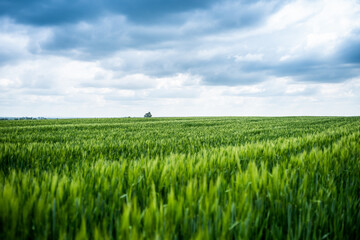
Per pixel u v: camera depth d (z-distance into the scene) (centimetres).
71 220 178
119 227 157
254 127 1906
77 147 655
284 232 196
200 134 1239
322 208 208
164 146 751
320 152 421
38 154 560
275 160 431
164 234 145
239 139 984
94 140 940
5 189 194
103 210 204
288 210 195
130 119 4028
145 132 1427
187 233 162
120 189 230
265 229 186
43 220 174
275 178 244
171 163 327
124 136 1138
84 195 220
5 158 502
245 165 377
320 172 319
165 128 1845
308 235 172
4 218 161
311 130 1458
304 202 212
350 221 201
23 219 168
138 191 246
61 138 1080
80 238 137
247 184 238
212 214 179
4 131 1545
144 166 312
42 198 196
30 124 2597
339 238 183
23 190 220
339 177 315
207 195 199
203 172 307
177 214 168
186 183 270
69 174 345
